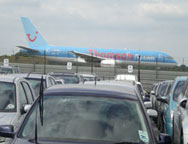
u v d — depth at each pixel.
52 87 16.70
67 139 13.55
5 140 18.62
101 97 15.41
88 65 153.38
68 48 158.75
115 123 14.31
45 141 13.34
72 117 14.47
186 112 24.16
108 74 131.88
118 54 155.50
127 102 15.28
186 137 22.31
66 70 132.25
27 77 36.97
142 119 14.65
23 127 14.23
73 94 15.51
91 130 13.96
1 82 24.09
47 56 152.38
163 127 37.56
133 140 13.73
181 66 127.19
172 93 33.62
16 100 22.92
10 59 131.25
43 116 14.56
